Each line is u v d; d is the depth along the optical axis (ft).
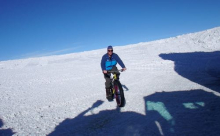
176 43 89.04
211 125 12.85
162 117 15.24
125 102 20.45
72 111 19.56
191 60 48.03
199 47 72.33
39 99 25.77
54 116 18.56
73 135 14.14
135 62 54.19
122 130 13.88
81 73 45.91
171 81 28.50
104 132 13.99
